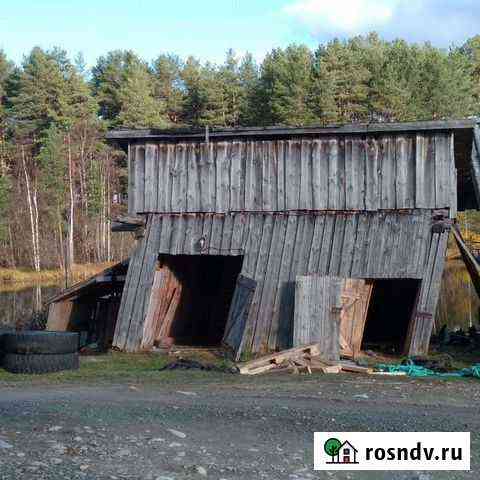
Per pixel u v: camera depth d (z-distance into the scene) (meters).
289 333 19.50
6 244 65.62
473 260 20.83
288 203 20.94
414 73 63.38
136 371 16.77
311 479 7.73
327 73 61.53
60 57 77.06
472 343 21.69
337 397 12.41
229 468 8.00
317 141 21.03
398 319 25.34
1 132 75.06
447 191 20.08
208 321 25.44
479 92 73.69
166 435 9.32
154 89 81.81
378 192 20.45
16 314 33.56
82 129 70.69
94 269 63.91
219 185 21.41
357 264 19.88
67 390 13.47
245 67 78.94
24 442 8.85
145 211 21.78
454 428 9.84
